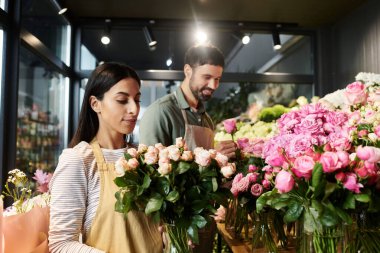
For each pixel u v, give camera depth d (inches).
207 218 41.9
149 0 154.5
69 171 45.3
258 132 87.5
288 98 191.6
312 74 191.8
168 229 42.0
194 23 180.2
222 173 40.9
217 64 78.9
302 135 38.1
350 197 33.4
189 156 39.9
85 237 46.4
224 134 93.1
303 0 155.6
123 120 48.6
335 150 36.0
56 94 165.5
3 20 104.3
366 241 36.9
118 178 39.8
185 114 81.2
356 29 166.1
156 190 40.1
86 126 51.6
